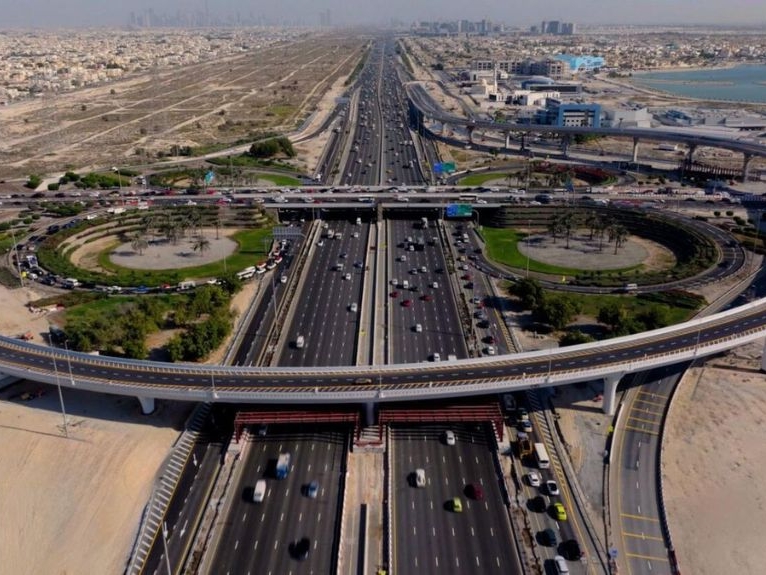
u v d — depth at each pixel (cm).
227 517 15775
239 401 18050
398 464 17462
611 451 17762
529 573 14262
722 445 18075
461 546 14975
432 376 18838
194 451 17975
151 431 18600
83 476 16838
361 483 16812
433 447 18100
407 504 16150
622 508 15962
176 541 15088
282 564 14538
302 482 16862
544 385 18375
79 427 18662
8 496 16225
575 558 14550
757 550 14788
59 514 15738
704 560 14562
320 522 15662
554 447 18012
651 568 14325
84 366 19825
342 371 19262
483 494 16462
